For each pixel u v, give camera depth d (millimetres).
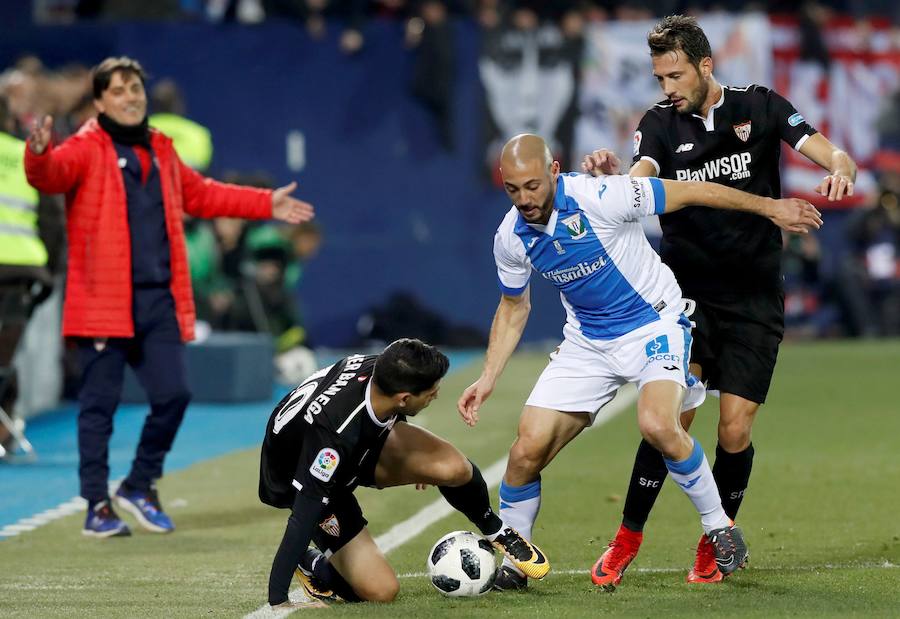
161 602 19516
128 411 43156
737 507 21438
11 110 32469
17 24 57656
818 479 29234
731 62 57750
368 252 58781
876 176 59281
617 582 20047
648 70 57375
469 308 59000
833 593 19047
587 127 57812
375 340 58500
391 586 18984
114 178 25547
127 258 25516
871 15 62000
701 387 20688
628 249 19375
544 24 57906
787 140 20562
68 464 33438
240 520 26562
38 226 32156
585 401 19750
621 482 29344
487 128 58219
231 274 50781
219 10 63125
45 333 43531
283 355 51250
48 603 19516
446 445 19234
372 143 58469
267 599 19609
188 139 47250
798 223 18844
